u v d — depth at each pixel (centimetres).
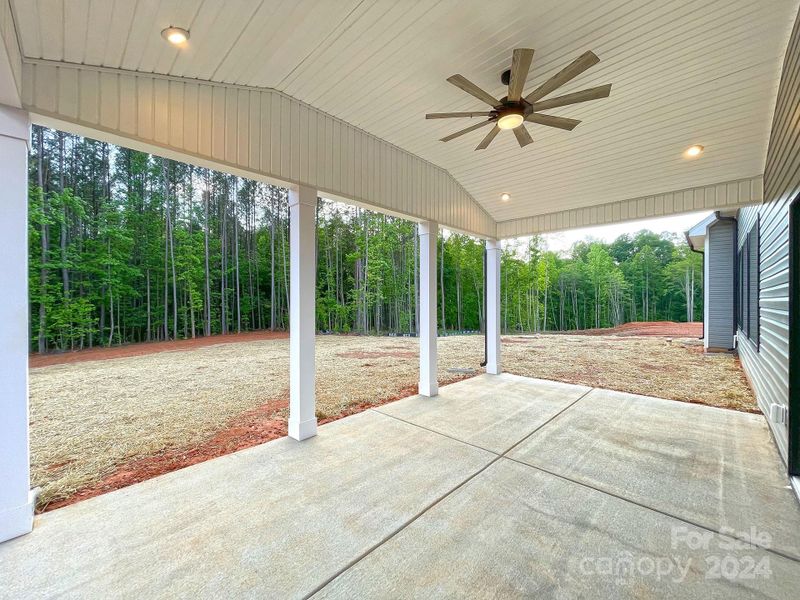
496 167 462
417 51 251
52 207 1128
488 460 278
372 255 1634
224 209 1673
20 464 190
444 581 156
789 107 249
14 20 164
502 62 264
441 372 647
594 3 208
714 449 296
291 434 329
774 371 321
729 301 804
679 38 238
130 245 1314
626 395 467
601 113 331
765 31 230
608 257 2338
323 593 150
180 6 185
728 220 785
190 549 178
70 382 586
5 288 187
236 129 282
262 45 234
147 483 246
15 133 190
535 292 1892
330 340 1301
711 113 323
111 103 223
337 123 354
